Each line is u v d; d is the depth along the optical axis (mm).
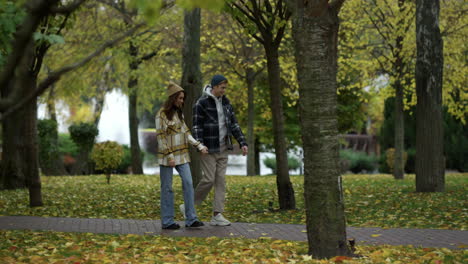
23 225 8977
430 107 14766
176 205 11938
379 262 5629
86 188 16781
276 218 9930
